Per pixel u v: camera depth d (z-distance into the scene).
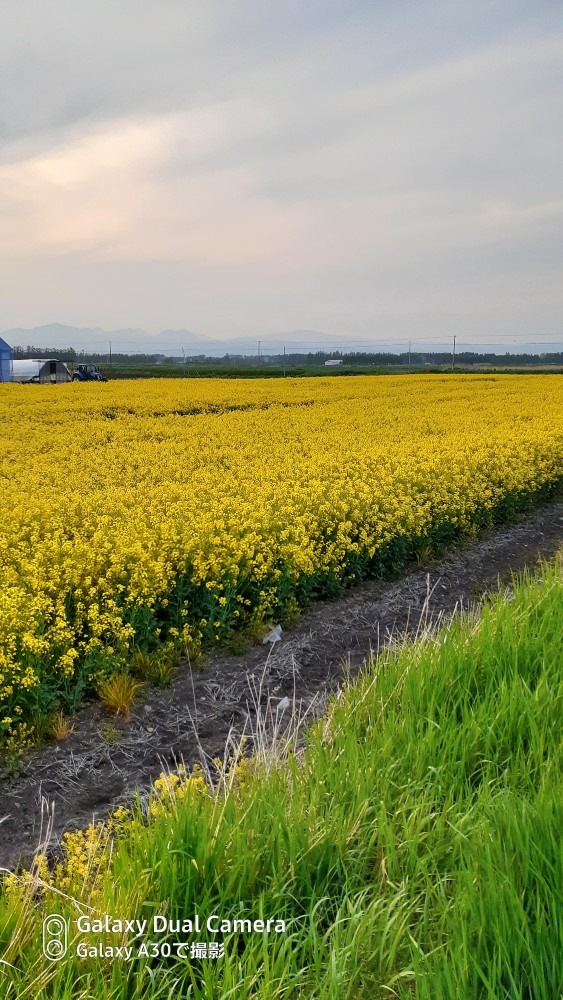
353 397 32.50
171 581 6.94
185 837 3.10
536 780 3.46
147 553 7.13
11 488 11.50
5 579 6.93
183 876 2.97
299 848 3.03
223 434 18.78
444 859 3.08
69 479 12.65
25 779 4.62
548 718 3.94
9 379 51.78
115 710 5.48
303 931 2.70
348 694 4.54
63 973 2.61
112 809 4.35
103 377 60.09
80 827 4.15
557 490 13.98
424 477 11.27
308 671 6.25
